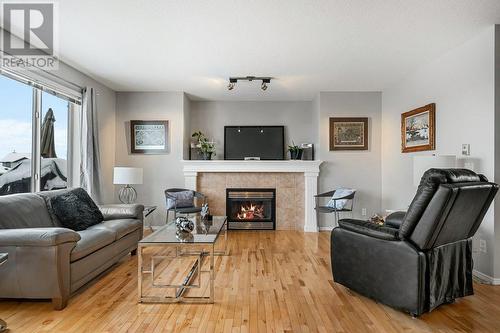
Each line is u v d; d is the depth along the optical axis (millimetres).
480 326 2273
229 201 5871
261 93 5820
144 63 4223
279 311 2506
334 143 5727
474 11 2834
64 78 4195
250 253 4223
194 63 4227
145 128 5699
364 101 5723
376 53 3855
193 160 5969
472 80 3387
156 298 2701
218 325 2277
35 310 2502
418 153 4480
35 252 2465
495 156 3100
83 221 3486
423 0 2654
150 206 5633
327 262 3807
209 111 6324
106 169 5375
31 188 3723
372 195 5723
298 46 3643
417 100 4504
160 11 2840
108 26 3131
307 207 5746
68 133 4559
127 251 3824
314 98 6113
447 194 2182
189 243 2711
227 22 3049
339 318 2391
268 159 6227
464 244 2701
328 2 2686
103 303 2645
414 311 2332
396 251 2447
